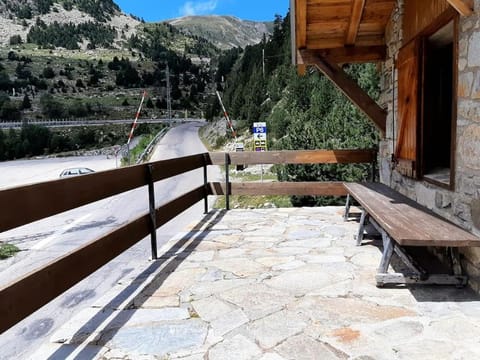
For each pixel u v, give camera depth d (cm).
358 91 475
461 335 195
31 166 3147
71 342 201
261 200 1127
